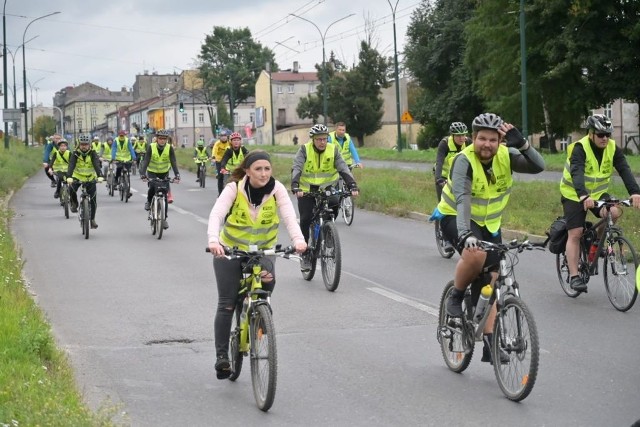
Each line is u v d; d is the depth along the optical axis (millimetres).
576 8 49031
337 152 12688
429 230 18734
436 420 6477
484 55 60000
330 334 9273
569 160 10516
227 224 7238
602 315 9906
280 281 12586
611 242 10188
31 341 7816
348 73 97688
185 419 6629
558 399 6895
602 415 6492
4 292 10102
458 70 73688
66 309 10820
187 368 8062
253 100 143250
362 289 11852
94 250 16203
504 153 7273
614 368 7734
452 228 7500
